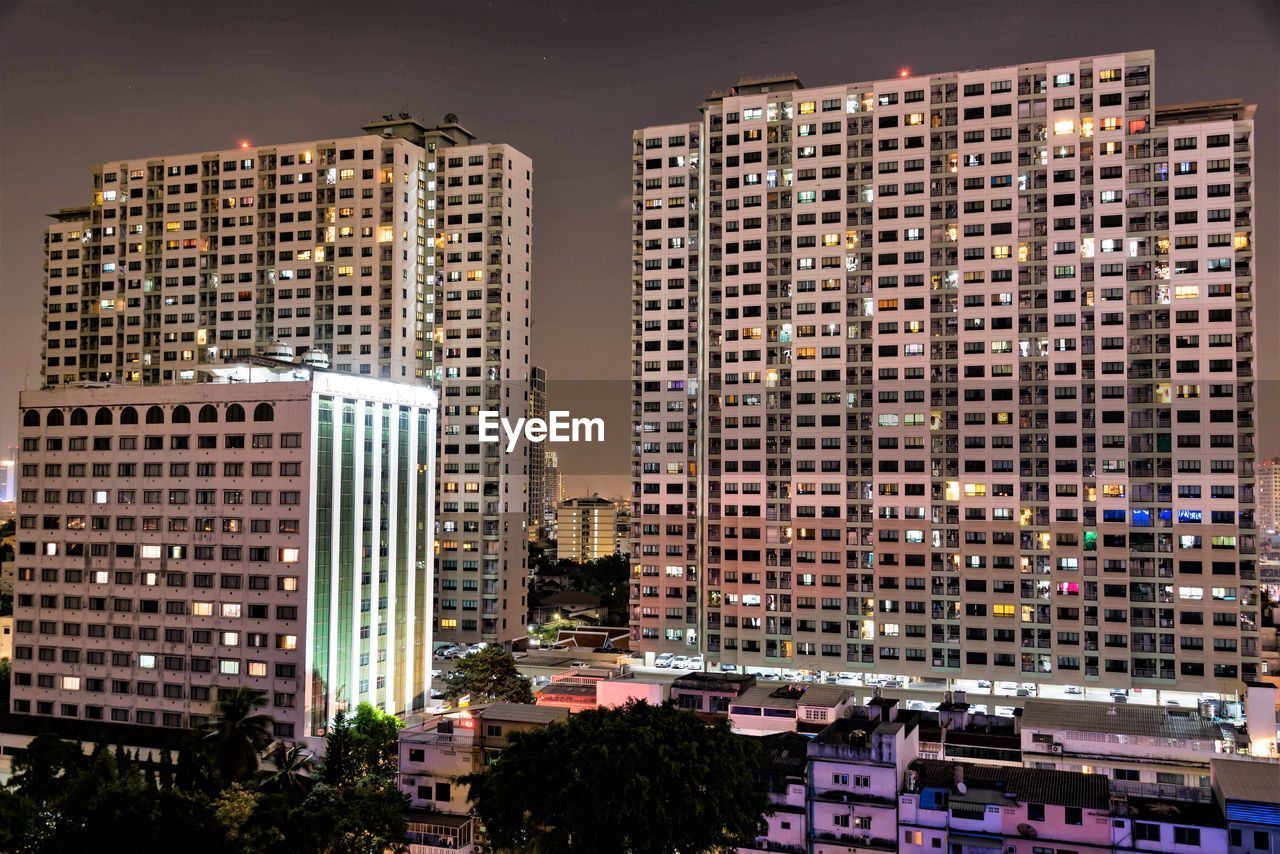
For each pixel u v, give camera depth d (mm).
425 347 185750
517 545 185500
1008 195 148875
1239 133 141125
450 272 185125
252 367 120500
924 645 147000
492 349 182875
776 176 159375
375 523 125250
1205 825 72375
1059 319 145625
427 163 189625
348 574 120188
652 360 165875
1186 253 142000
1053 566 142750
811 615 152250
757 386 157625
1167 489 139875
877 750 81250
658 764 68000
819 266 156125
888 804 80062
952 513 147375
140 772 90438
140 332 191250
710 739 72438
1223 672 136375
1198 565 138000
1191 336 141000
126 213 194250
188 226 189625
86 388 126625
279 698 113625
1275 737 95062
